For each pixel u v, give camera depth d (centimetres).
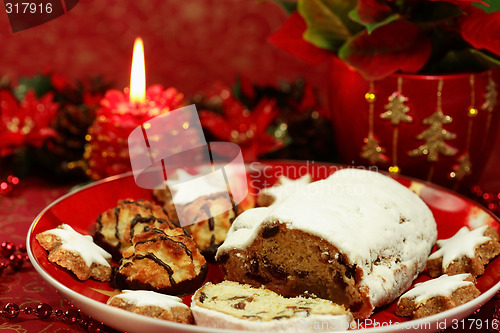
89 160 79
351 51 72
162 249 64
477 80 72
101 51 96
